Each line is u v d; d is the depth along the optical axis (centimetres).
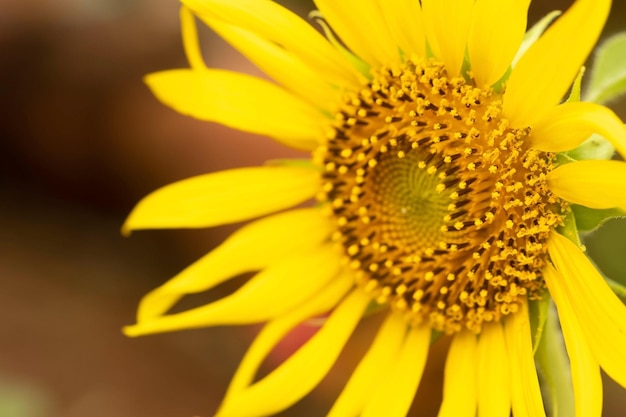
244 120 54
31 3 88
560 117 49
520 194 51
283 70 53
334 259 55
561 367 52
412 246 53
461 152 52
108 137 84
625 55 52
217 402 76
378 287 54
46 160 89
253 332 77
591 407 49
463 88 51
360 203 54
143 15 87
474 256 52
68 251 89
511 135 51
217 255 54
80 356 78
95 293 85
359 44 52
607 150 50
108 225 91
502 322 52
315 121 54
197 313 54
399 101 52
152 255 88
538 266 51
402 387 53
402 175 53
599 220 50
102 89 85
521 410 51
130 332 53
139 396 76
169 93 54
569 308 50
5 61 86
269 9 53
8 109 87
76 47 86
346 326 54
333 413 54
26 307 82
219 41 79
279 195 54
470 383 52
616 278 64
